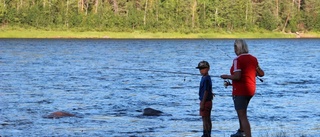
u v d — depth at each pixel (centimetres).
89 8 16300
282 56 8412
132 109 2820
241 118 1720
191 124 2348
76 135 2114
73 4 15750
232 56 8656
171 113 2670
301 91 3675
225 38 16000
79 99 3234
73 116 2561
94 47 10950
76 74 5016
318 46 12112
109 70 5503
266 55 8694
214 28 16438
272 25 16888
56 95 3425
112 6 16225
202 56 8475
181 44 12800
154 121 2428
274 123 2377
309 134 2100
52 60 7062
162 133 2144
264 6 17062
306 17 17388
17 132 2172
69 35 15125
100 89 3791
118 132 2173
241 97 1712
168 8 16100
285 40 15488
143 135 2105
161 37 15775
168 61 7206
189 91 3684
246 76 1706
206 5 16362
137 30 15925
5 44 11475
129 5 16150
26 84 4084
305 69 5759
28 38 14462
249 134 1717
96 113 2670
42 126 2303
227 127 2255
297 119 2489
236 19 16588
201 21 16312
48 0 15512
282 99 3216
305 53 9319
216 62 7075
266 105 2945
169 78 4644
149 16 16012
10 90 3684
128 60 7319
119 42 13338
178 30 16062
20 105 2959
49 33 15050
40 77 4681
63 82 4266
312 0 17425
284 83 4225
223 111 2708
